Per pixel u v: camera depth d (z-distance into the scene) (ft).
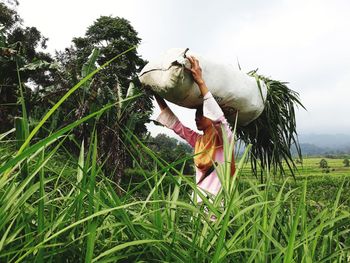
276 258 4.57
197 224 5.00
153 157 5.06
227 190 5.98
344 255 5.36
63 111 23.88
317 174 136.46
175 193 5.61
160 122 12.17
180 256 4.37
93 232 3.76
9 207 4.17
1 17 87.35
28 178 4.10
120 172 15.76
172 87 10.73
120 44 83.10
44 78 82.69
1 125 25.99
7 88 30.60
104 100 28.37
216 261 4.14
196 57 10.97
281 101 14.96
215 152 10.32
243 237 5.00
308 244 5.31
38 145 3.45
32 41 98.84
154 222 5.23
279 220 6.24
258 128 13.88
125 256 4.16
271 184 6.91
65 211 4.49
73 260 4.27
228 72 11.61
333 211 5.98
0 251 3.71
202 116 11.15
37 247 3.56
